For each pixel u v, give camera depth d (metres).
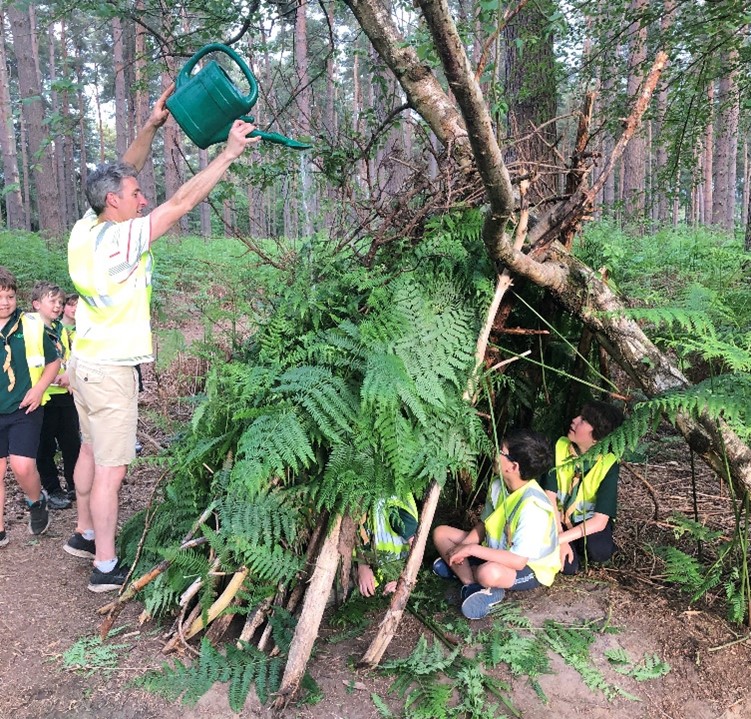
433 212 3.02
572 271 2.83
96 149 39.19
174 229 11.84
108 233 2.67
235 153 2.63
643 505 3.71
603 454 2.88
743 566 2.68
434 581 3.05
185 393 4.79
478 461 3.39
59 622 2.70
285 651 2.45
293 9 3.99
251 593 2.59
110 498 2.89
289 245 3.46
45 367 3.53
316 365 2.68
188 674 2.32
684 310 2.64
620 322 2.81
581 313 2.85
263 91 3.58
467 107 1.69
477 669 2.41
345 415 2.51
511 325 3.35
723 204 13.83
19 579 3.08
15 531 3.71
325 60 3.92
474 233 2.86
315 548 2.66
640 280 4.57
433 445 2.69
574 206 2.66
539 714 2.28
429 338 2.70
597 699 2.33
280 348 2.78
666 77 4.88
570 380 3.46
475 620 2.73
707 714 2.31
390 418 2.50
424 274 2.91
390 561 2.72
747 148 23.11
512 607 2.77
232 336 3.34
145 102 11.40
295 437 2.35
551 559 2.82
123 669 2.39
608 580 3.03
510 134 3.73
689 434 2.77
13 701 2.23
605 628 2.64
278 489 2.66
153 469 4.60
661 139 5.62
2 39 15.62
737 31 4.45
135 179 2.82
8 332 3.40
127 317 2.76
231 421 2.77
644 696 2.36
